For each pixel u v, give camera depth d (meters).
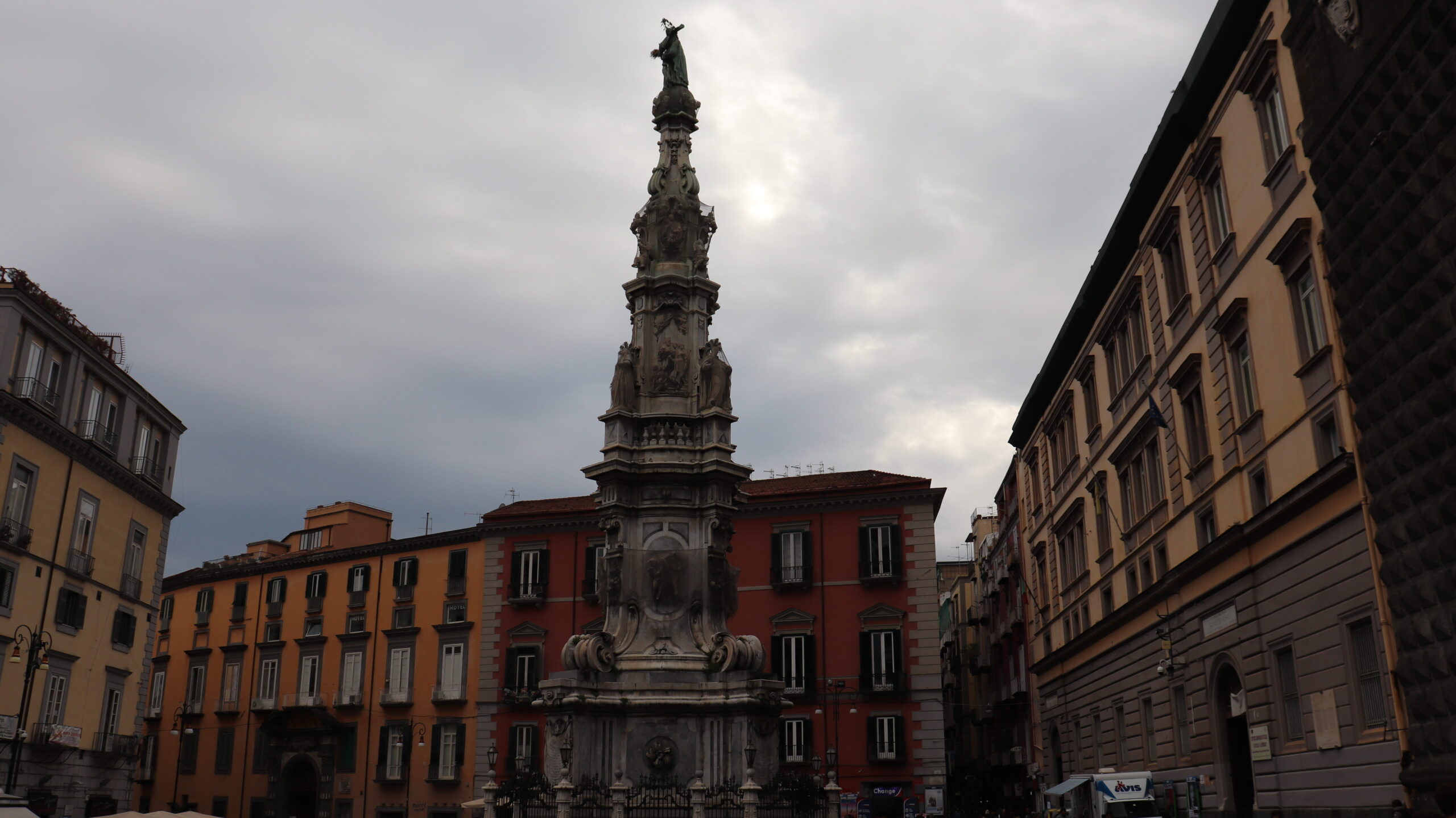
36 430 40.78
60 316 42.62
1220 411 28.72
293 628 66.12
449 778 57.22
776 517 56.97
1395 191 17.06
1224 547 27.48
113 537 47.28
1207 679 29.52
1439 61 15.59
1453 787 8.66
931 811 50.84
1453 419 15.84
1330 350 22.19
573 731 24.44
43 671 41.81
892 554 54.84
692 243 30.08
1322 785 22.86
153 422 51.50
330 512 72.06
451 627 59.66
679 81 31.86
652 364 28.89
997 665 69.75
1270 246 25.09
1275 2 24.17
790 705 26.66
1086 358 42.34
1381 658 20.30
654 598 26.78
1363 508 20.69
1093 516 42.69
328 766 61.34
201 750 66.88
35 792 41.56
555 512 58.84
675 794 23.95
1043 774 52.12
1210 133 28.58
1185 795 31.20
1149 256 34.22
